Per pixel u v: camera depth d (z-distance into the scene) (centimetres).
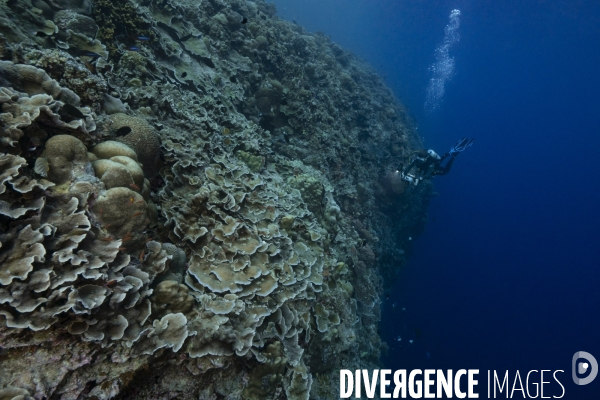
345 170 1087
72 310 208
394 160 1561
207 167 452
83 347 217
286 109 956
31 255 197
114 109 368
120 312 243
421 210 1944
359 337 719
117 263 247
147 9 633
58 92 290
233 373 315
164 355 263
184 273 338
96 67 411
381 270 1359
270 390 341
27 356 198
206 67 743
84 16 442
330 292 575
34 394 188
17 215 198
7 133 221
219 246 372
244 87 848
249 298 360
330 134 1069
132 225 264
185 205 370
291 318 411
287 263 448
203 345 281
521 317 5091
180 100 539
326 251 650
